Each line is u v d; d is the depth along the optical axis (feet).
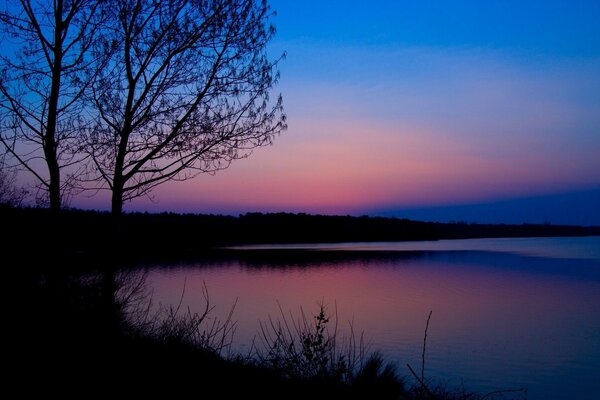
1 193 27.04
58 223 27.99
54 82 29.53
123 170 32.50
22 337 18.39
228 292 106.42
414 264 216.95
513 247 407.85
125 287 28.02
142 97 31.58
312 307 89.20
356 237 471.21
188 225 281.13
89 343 19.01
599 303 112.88
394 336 70.64
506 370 57.52
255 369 20.24
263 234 392.68
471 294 125.29
